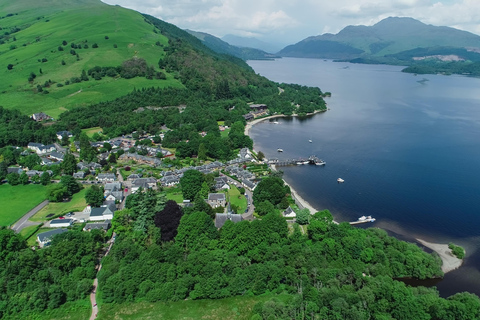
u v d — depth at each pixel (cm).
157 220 17088
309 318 12438
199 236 16212
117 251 15312
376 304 12588
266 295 14025
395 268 15050
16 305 13100
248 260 15300
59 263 14488
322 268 14425
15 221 18950
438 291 13788
